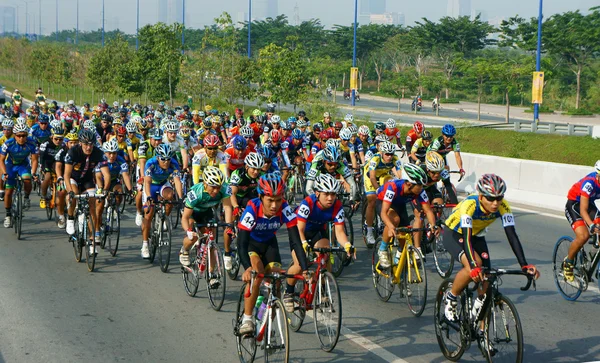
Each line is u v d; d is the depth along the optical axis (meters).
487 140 30.47
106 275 7.82
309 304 5.61
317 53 83.94
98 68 46.41
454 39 70.56
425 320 6.15
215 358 5.18
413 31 74.62
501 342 4.67
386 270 6.72
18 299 6.78
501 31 68.19
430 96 65.25
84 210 8.13
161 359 5.14
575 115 51.47
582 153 26.48
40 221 11.25
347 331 5.83
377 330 5.86
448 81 55.03
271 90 34.47
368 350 5.35
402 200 6.73
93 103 54.88
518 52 77.06
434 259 8.06
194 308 6.52
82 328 5.89
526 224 10.94
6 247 9.27
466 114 51.53
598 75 57.50
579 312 6.34
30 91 68.75
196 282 6.86
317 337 5.68
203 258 6.63
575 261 6.73
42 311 6.39
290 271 5.58
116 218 8.81
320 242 5.92
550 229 10.51
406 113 50.16
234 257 7.63
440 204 8.07
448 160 15.63
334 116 33.41
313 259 6.19
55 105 21.22
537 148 28.19
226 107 36.97
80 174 8.49
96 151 8.48
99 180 8.62
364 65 79.50
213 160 8.88
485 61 47.47
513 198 13.49
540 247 9.22
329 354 5.26
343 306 6.63
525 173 13.48
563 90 60.25
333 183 5.66
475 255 4.83
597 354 5.18
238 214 7.30
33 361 5.10
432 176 6.75
